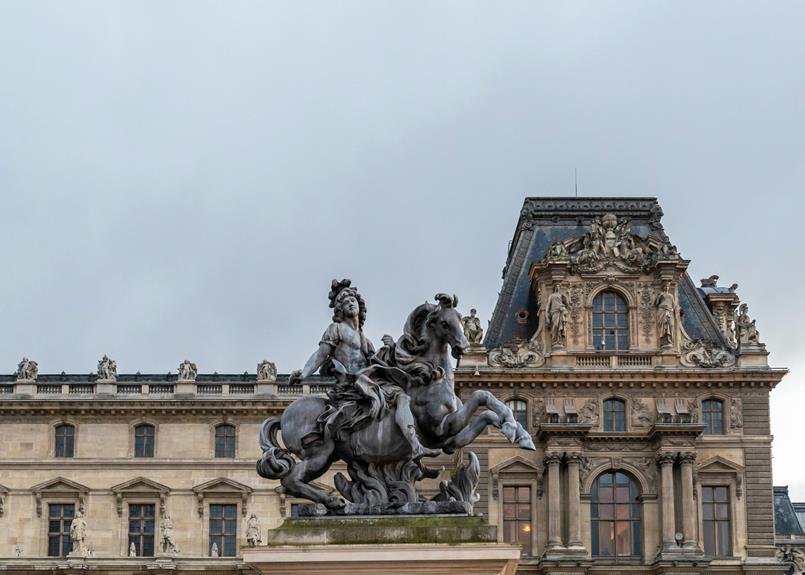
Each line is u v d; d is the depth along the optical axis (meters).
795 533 129.25
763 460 97.44
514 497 95.88
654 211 106.44
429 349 19.55
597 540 95.56
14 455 103.31
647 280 100.31
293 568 17.53
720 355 98.94
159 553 99.75
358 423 19.12
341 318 20.12
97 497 102.69
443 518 18.19
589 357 98.69
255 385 104.38
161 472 103.06
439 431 19.22
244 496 102.62
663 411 97.00
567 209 107.06
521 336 101.94
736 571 95.44
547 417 96.94
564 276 100.12
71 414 103.94
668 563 93.06
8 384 104.00
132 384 104.50
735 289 111.12
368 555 17.50
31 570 97.31
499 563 17.45
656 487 95.94
